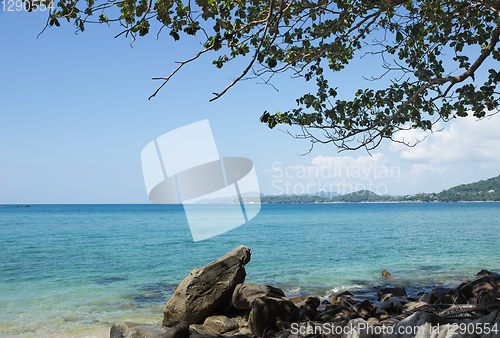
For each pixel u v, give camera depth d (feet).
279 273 47.91
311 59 20.24
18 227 134.82
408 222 165.07
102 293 37.81
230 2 19.36
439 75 22.29
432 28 26.20
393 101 22.16
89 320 27.96
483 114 22.81
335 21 20.06
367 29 20.62
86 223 161.99
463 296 24.04
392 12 21.17
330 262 56.70
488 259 57.62
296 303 30.27
